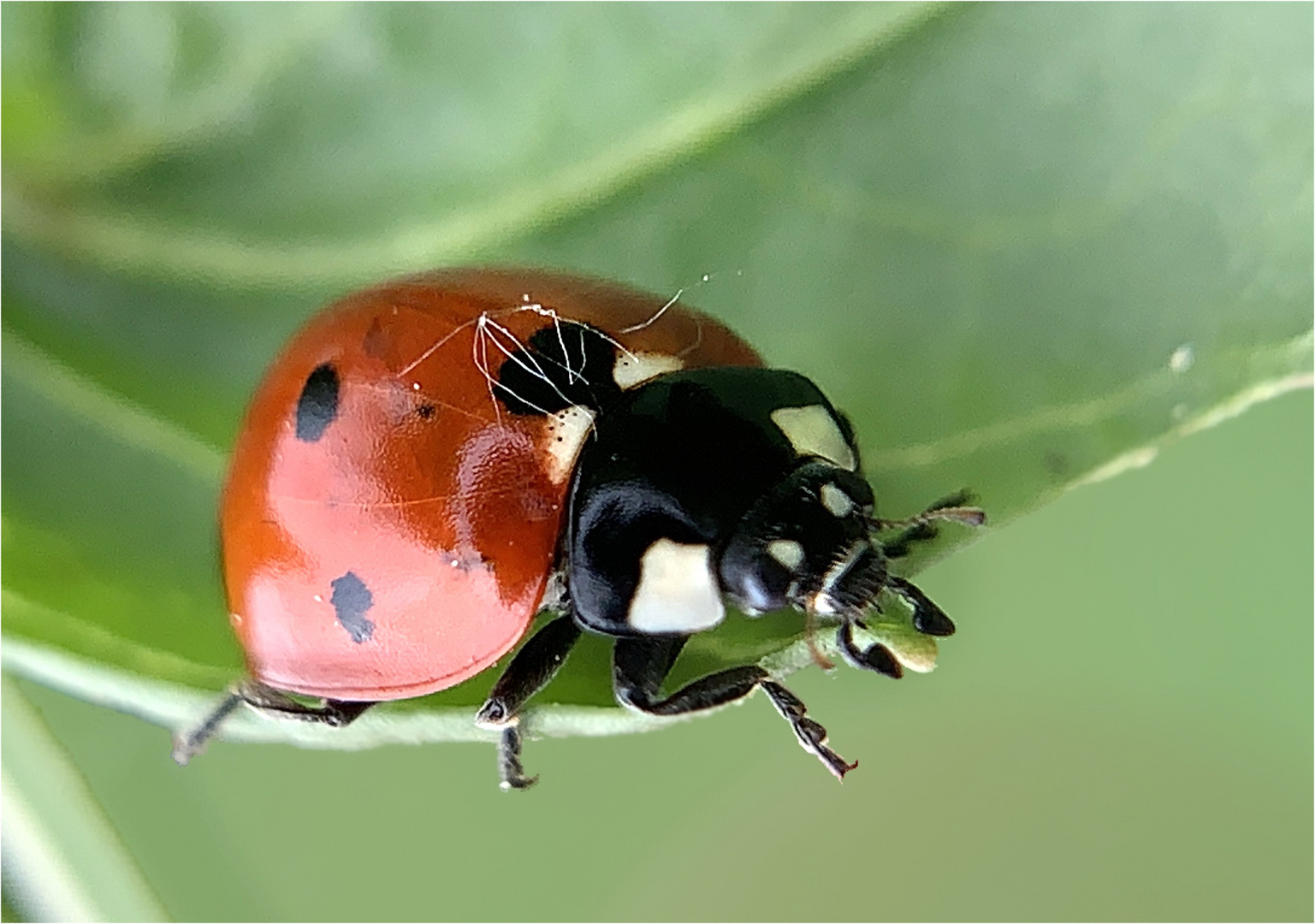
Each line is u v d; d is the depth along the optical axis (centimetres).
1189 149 5
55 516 5
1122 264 5
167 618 5
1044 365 5
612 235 5
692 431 5
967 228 5
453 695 5
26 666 5
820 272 5
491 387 5
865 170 5
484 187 5
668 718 5
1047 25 5
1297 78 5
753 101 5
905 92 5
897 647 5
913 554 5
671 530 5
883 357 5
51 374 5
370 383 5
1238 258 5
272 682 5
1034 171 5
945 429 5
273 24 5
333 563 5
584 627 5
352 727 5
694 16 5
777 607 5
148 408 5
